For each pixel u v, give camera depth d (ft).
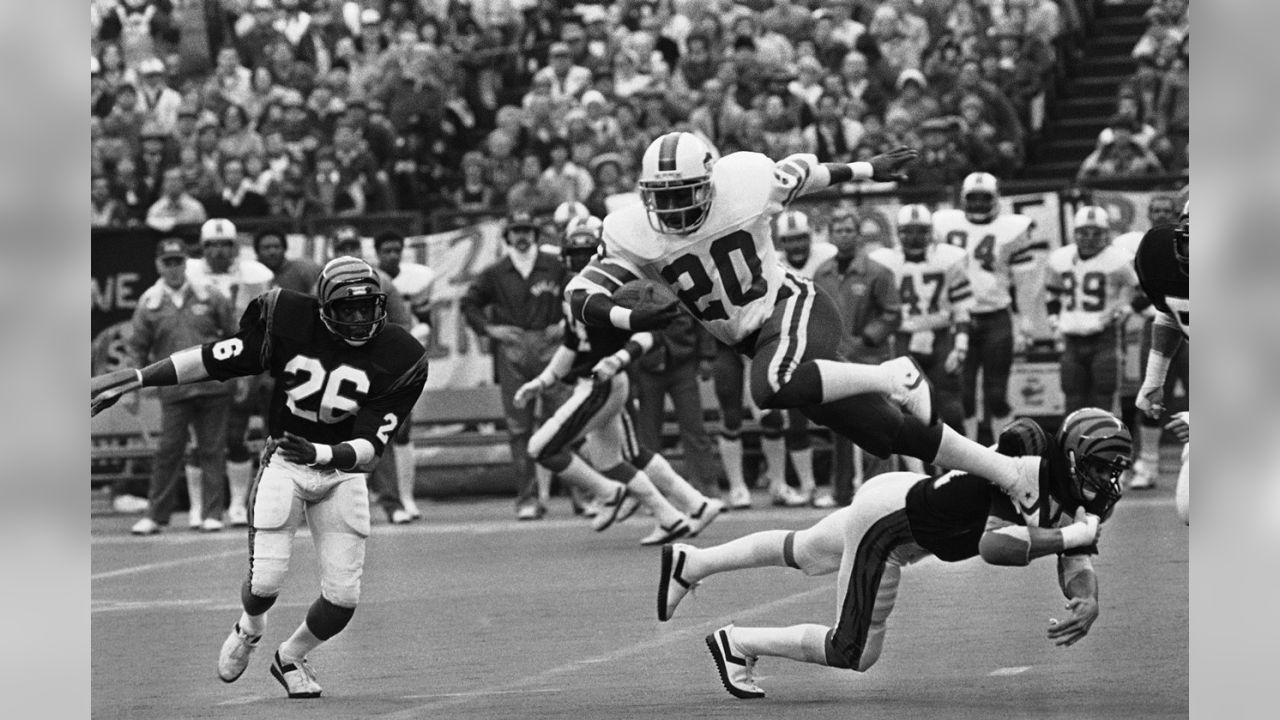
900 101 222.07
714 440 204.03
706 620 109.09
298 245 205.57
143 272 202.49
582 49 246.88
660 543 154.20
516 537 166.71
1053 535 77.25
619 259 92.99
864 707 79.56
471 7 258.37
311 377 88.58
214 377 89.10
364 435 88.74
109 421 204.54
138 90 253.44
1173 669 86.38
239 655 90.89
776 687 86.48
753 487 208.95
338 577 88.63
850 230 174.19
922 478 81.46
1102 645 94.02
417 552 155.84
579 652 99.09
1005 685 83.82
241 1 261.24
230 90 254.06
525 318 183.83
